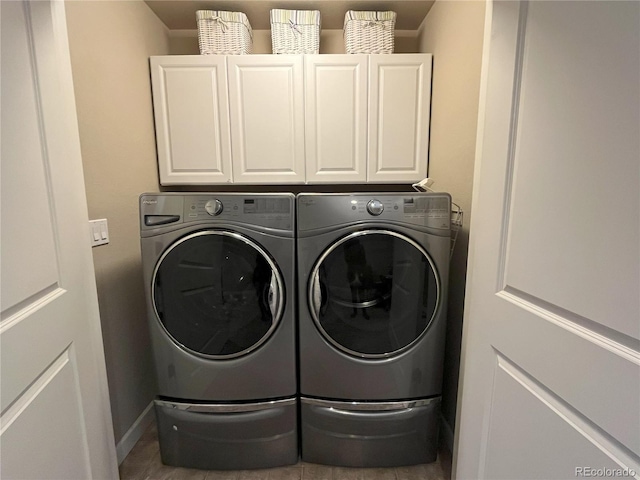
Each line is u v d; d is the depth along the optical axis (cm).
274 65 185
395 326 138
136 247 167
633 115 54
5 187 77
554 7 71
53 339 93
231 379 139
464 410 112
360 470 146
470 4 139
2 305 75
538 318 77
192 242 132
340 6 189
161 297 135
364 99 189
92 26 135
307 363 141
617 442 60
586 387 65
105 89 144
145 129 180
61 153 99
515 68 83
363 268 135
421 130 192
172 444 144
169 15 196
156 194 131
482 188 98
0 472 74
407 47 220
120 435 151
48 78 94
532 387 81
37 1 91
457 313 154
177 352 138
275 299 134
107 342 143
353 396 142
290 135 191
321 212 131
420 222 132
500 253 91
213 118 189
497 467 95
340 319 138
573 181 67
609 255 60
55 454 94
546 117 74
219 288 135
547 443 76
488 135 94
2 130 77
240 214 130
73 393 104
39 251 89
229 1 184
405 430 143
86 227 114
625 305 57
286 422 143
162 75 186
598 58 60
